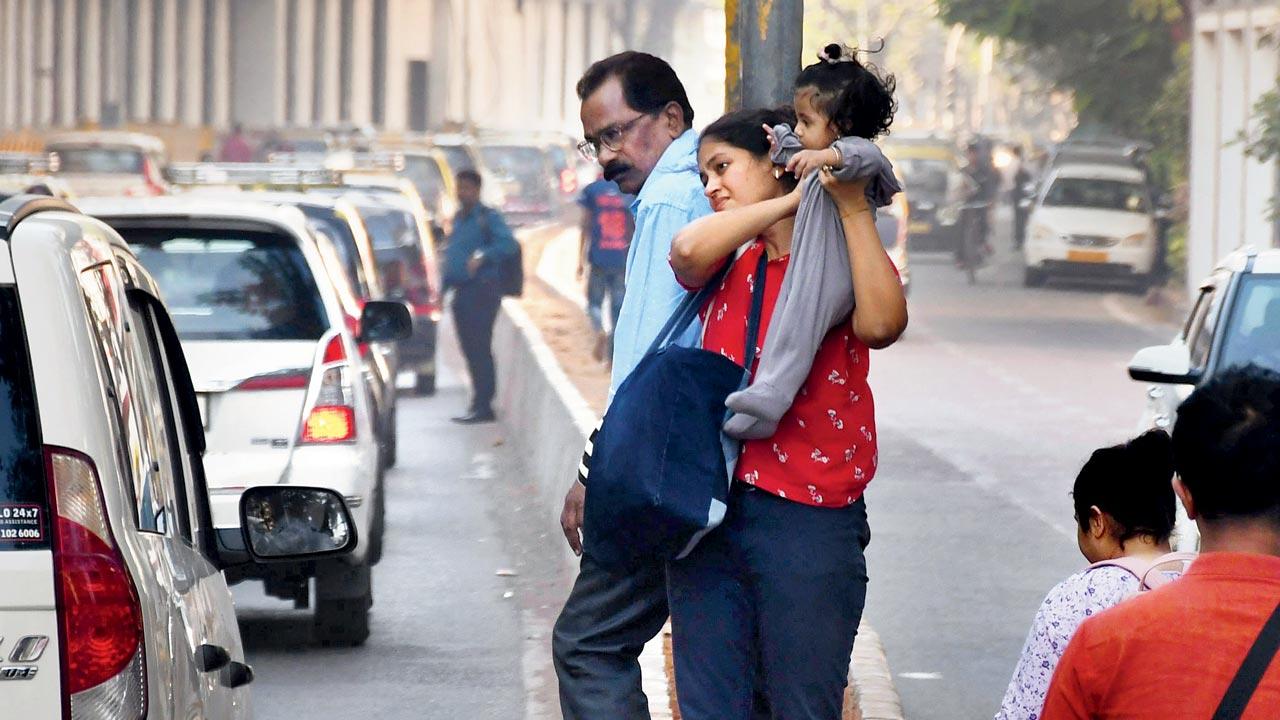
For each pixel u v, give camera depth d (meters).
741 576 12.23
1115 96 100.81
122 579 9.16
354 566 23.33
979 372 59.22
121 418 9.93
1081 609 11.37
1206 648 8.07
